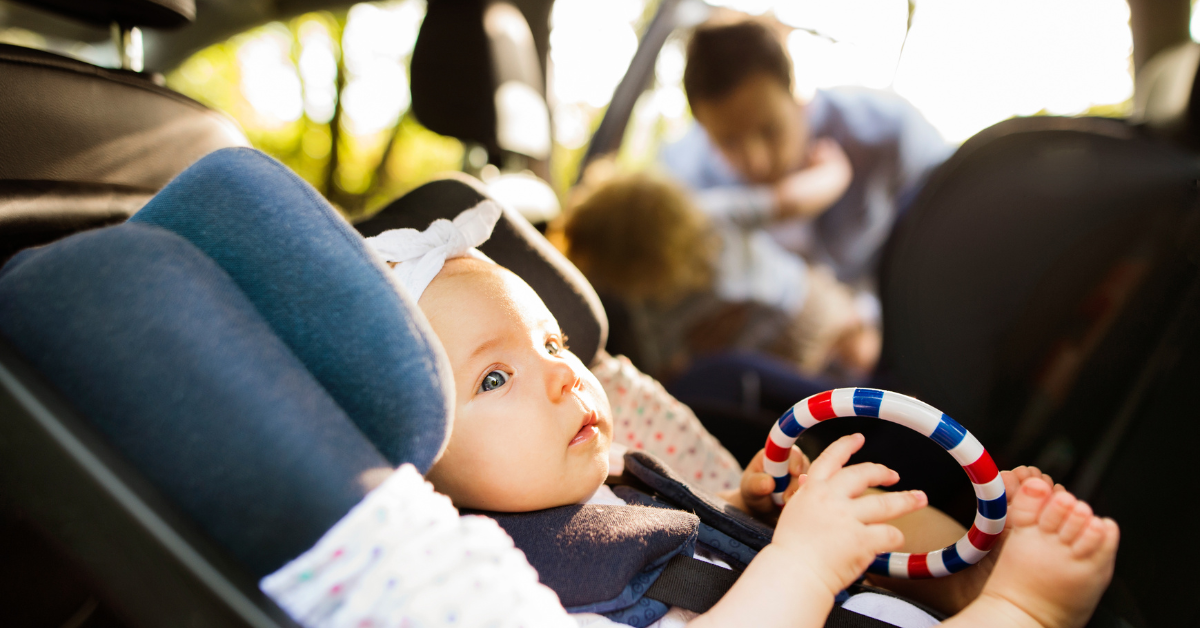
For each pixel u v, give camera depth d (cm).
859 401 77
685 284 196
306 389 53
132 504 45
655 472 93
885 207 246
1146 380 94
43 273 51
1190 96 96
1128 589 90
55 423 45
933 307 108
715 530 88
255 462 49
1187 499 88
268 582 48
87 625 65
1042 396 105
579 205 202
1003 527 72
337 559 49
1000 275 103
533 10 273
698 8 283
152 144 97
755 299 212
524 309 85
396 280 62
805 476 74
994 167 101
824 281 233
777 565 67
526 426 78
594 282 193
